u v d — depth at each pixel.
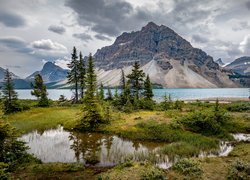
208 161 19.38
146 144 28.48
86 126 37.03
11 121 43.03
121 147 26.92
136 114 46.25
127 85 58.62
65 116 47.28
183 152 23.16
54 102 71.81
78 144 28.44
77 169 19.02
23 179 16.89
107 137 32.50
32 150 25.58
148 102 55.53
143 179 15.70
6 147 20.16
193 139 28.45
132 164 18.92
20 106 55.81
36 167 19.17
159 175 15.80
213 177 16.02
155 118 40.09
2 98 53.31
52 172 18.30
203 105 59.56
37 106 63.44
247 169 16.48
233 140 28.59
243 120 38.12
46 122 42.56
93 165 20.52
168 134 31.06
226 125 34.81
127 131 33.88
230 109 53.25
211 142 26.97
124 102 56.78
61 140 30.59
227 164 18.48
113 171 17.80
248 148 23.12
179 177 16.28
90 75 47.03
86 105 38.38
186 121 34.34
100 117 38.03
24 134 34.28
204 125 32.94
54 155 23.72
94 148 26.47
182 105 57.03
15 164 19.41
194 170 17.05
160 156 22.28
